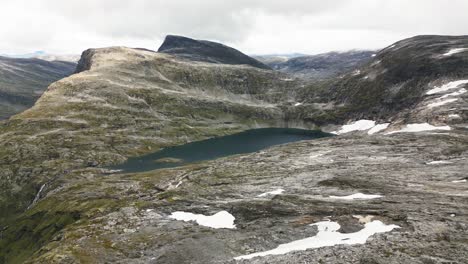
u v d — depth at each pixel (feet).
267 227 219.00
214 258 191.72
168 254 208.13
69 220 395.34
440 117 593.42
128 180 481.46
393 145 441.68
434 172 291.17
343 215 205.98
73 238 269.23
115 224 281.74
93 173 626.23
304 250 160.35
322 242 174.19
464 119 565.53
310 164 404.16
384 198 229.04
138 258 216.54
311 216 217.97
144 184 444.55
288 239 195.42
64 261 225.76
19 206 598.34
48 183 615.98
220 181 379.96
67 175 614.34
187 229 247.29
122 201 394.73
